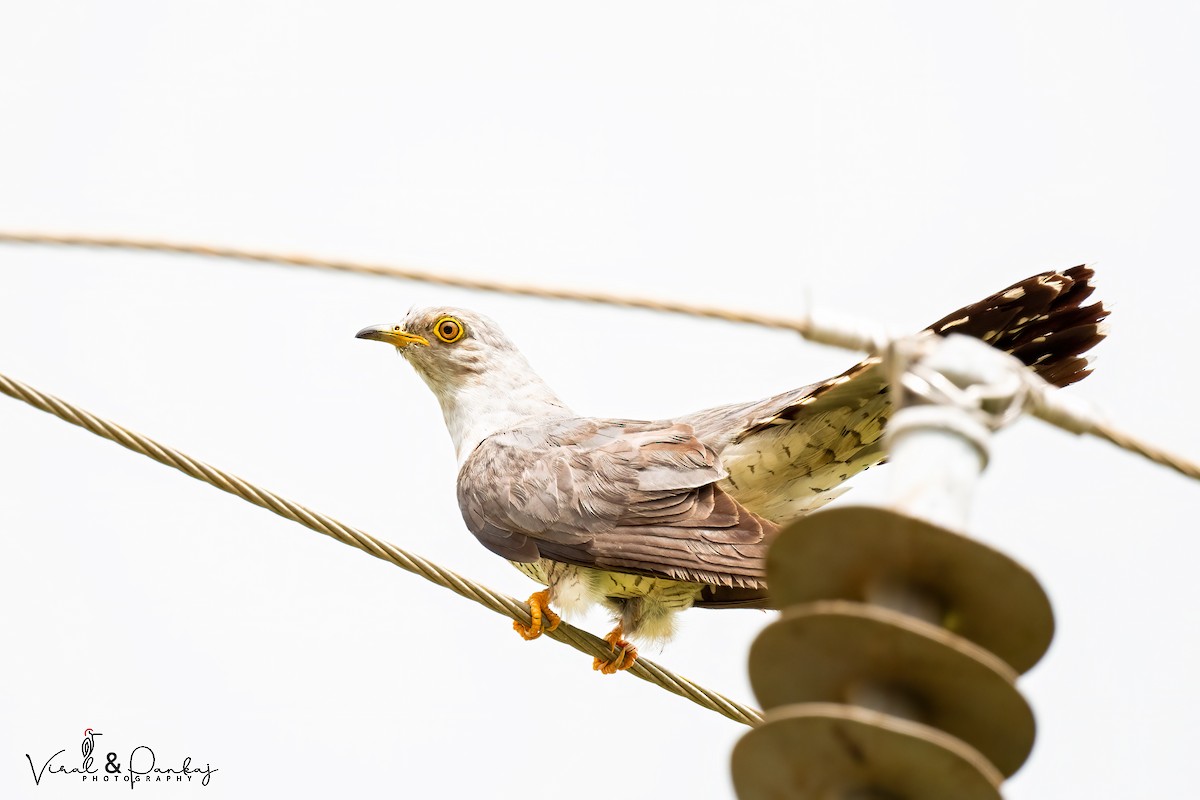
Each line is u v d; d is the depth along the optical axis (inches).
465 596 444.5
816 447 490.9
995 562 207.6
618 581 488.1
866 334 250.2
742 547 468.1
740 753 209.8
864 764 203.0
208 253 261.6
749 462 498.3
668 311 263.1
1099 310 444.5
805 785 208.7
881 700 209.0
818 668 211.5
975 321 446.6
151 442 362.9
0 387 351.6
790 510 516.1
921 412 225.9
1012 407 234.2
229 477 370.0
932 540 208.4
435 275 265.4
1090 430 249.3
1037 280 439.8
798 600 219.9
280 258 267.7
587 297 265.1
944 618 215.0
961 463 220.7
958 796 200.8
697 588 491.2
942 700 209.0
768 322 257.3
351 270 265.3
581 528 486.0
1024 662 214.5
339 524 389.1
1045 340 449.4
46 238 261.1
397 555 404.2
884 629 203.6
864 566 214.4
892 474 223.6
